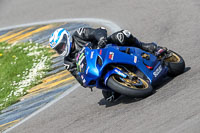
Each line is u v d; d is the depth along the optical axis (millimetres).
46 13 52250
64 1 55250
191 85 20625
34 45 42125
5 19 55562
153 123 17453
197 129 15352
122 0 48031
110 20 42219
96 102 24625
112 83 19969
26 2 60594
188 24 34469
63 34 21359
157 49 23781
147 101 20438
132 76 19797
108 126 19344
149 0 44781
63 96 28781
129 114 19750
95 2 50438
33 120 26125
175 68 22828
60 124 23094
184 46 29609
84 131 20156
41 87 32438
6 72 37406
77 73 22266
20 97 31953
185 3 40156
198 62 24719
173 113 17703
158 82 22281
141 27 37688
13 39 46156
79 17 46500
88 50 20859
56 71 34594
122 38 21531
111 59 20094
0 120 28922
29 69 36812
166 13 39031
